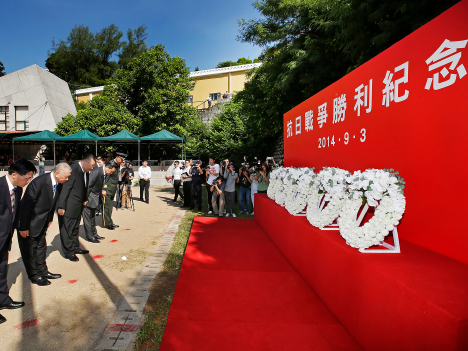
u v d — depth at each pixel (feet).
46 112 78.54
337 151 13.82
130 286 11.77
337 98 13.78
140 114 64.39
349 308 8.23
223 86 92.79
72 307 10.09
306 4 29.58
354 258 7.93
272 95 38.50
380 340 6.78
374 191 7.98
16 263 14.34
